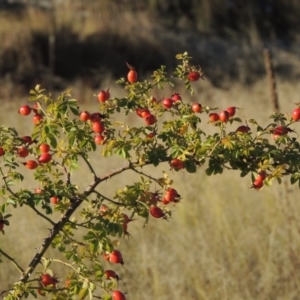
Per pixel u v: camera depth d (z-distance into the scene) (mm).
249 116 16875
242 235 9773
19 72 24344
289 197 9859
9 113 18891
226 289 8719
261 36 33188
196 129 4875
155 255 9414
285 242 9484
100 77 25000
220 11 32750
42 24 26625
